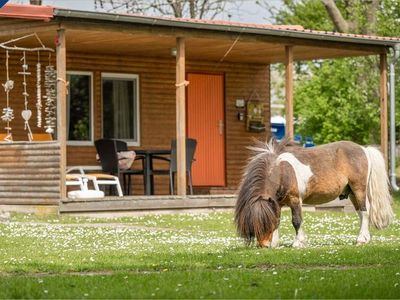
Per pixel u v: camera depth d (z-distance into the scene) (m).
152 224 18.66
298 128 35.81
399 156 36.34
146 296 9.14
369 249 13.02
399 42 24.19
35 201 20.42
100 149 22.58
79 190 21.98
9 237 15.84
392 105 27.00
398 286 9.62
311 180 13.63
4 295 9.32
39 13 19.52
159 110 25.22
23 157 20.62
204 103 26.02
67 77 23.86
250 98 26.77
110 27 20.20
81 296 9.20
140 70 24.94
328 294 9.17
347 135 34.69
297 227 13.62
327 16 37.78
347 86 33.53
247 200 12.75
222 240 15.32
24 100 23.16
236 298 9.00
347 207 22.47
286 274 10.55
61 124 19.95
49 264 11.82
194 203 21.53
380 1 33.47
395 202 23.84
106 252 13.30
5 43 21.06
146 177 22.86
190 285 9.77
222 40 21.97
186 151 22.70
